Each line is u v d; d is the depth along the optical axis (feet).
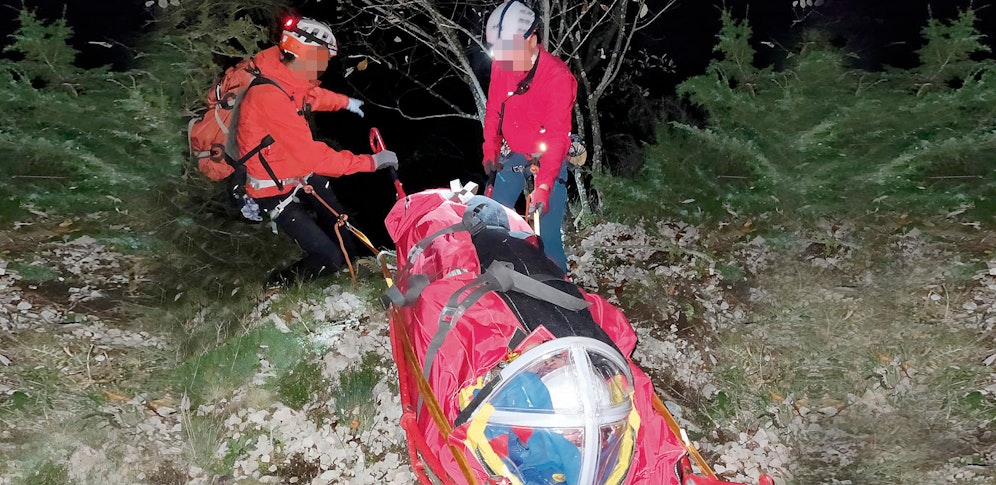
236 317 18.15
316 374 16.78
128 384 16.21
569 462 10.29
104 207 20.48
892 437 15.51
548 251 17.03
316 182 17.89
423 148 38.47
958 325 18.11
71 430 14.62
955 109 20.17
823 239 20.35
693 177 22.20
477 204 13.75
